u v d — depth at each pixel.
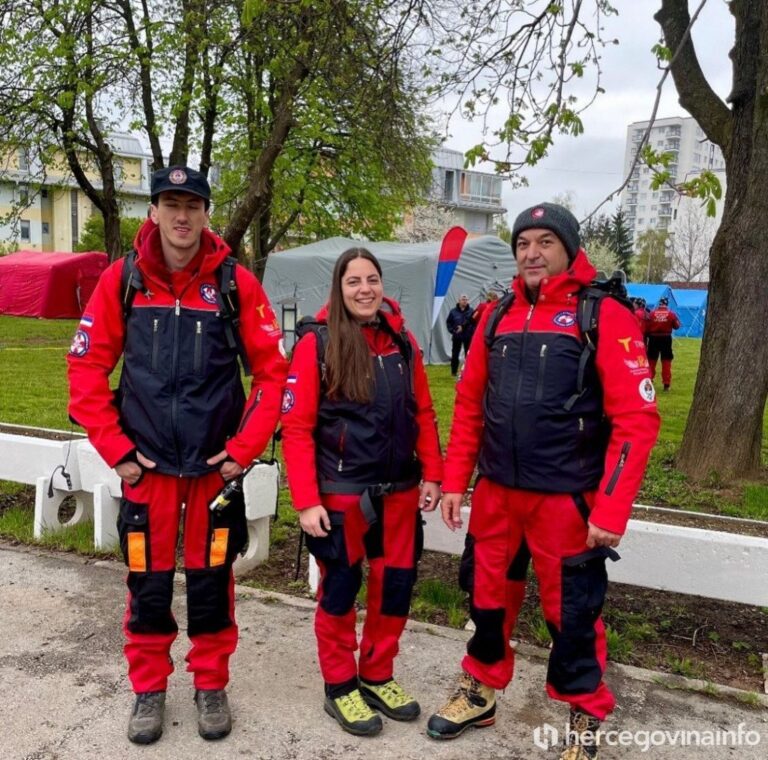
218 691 2.76
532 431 2.41
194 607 2.70
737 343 6.09
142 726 2.63
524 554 2.63
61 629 3.44
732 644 3.48
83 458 4.42
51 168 18.52
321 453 2.71
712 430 6.20
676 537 3.41
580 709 2.51
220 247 2.62
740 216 5.98
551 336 2.41
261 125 15.70
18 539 4.54
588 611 2.44
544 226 2.42
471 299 17.11
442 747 2.67
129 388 2.58
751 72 5.77
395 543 2.75
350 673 2.80
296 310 17.09
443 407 10.18
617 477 2.31
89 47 14.34
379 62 6.86
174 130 16.28
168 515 2.61
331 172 18.69
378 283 2.67
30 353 16.05
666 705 2.95
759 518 5.25
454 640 3.44
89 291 26.67
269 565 4.30
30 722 2.74
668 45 6.10
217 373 2.61
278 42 9.25
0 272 26.42
